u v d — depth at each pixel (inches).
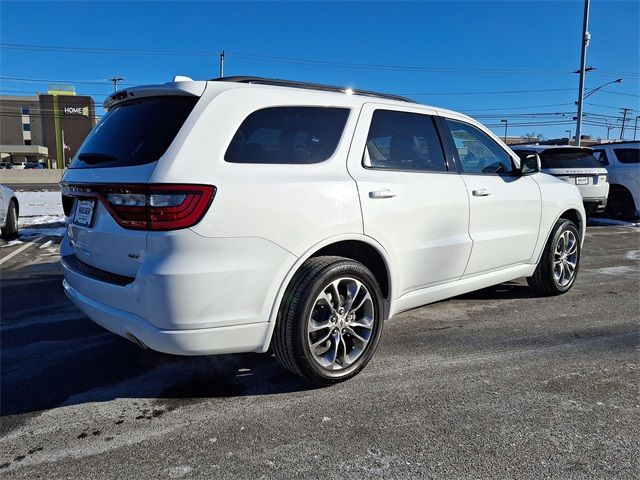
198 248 101.2
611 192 472.1
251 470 92.0
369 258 134.3
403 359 140.9
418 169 144.4
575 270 211.3
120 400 119.1
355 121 131.4
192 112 108.3
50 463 94.7
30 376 132.5
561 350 147.9
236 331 107.9
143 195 102.0
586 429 105.0
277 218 109.3
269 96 118.1
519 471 91.4
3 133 3240.7
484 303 195.8
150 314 102.8
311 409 113.5
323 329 120.6
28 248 317.4
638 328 167.3
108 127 125.0
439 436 102.5
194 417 110.8
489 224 163.6
